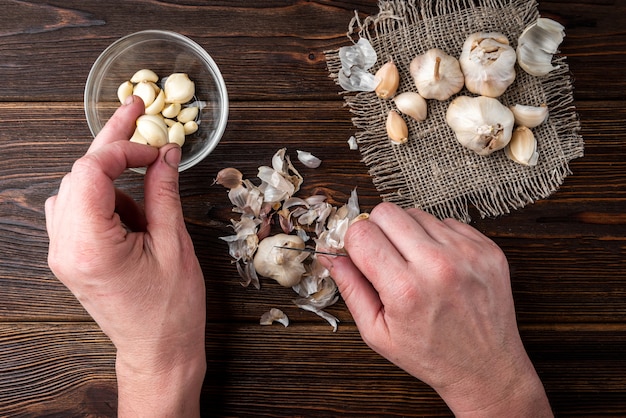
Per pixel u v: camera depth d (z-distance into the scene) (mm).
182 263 479
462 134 534
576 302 561
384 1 548
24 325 549
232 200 547
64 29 546
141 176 546
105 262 444
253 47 552
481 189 551
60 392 551
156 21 549
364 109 551
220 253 552
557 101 552
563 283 560
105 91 542
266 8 552
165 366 488
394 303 462
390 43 550
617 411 559
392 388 559
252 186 549
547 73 544
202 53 526
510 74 531
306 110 553
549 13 556
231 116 551
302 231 553
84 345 551
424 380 498
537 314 561
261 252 542
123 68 541
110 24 548
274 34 553
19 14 544
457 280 465
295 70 553
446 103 547
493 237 557
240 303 553
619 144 558
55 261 448
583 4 555
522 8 547
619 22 556
